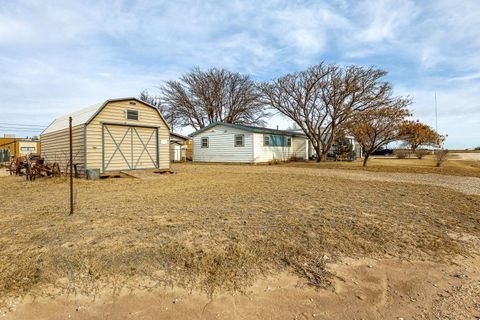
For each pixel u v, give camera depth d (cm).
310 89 2081
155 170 1258
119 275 254
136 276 253
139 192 699
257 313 205
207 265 273
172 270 264
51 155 1343
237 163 2017
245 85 3225
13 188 799
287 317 201
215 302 218
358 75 1947
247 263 280
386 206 524
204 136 2256
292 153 2364
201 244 323
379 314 205
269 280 251
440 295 231
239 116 3272
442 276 263
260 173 1198
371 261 293
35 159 1240
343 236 357
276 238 346
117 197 627
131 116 1236
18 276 249
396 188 747
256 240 338
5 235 354
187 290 233
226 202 555
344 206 520
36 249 307
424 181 909
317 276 260
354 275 263
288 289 237
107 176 1095
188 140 2488
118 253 297
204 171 1326
